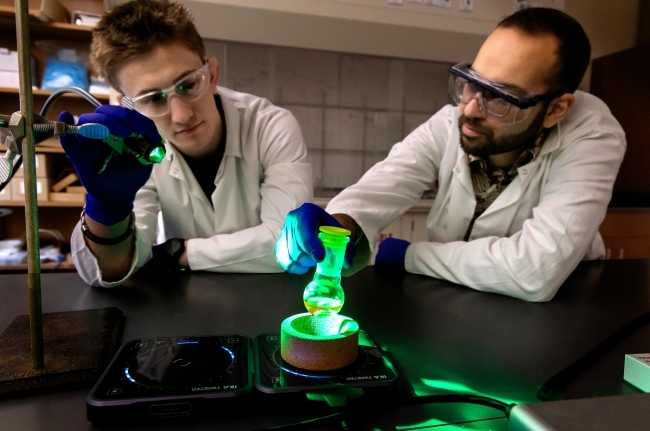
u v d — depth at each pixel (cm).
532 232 93
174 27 96
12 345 52
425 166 121
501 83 93
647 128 271
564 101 101
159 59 95
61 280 90
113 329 58
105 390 39
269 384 41
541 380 50
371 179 113
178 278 94
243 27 234
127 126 57
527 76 92
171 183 121
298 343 44
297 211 68
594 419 29
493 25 245
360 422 39
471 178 121
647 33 300
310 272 101
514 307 80
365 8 227
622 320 73
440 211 128
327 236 51
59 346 52
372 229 103
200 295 81
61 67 251
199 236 128
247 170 124
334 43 254
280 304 76
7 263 238
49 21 236
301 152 128
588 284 99
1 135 45
